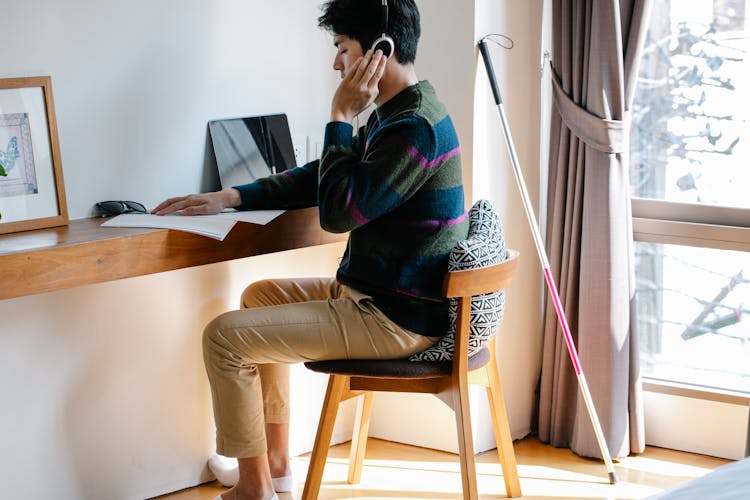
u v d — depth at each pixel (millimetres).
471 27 3064
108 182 2713
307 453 3320
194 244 2492
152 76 2779
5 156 2441
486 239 2531
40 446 2641
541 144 3379
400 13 2439
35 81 2494
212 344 2502
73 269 2262
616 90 3098
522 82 3246
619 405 3211
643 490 2996
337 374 2520
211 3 2896
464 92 3107
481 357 2619
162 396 2898
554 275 3305
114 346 2770
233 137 2977
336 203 2363
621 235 3164
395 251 2453
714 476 1484
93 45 2641
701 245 3219
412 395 3338
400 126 2361
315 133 3264
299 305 2529
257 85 3059
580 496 2945
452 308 2498
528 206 3059
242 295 2902
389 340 2475
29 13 2504
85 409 2725
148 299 2832
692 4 3186
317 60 3230
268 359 2514
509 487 2930
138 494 2869
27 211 2484
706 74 3197
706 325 3293
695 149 3250
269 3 3055
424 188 2432
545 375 3369
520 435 3432
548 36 3342
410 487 3010
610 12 3045
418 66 3189
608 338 3188
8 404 2566
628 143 3156
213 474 3043
